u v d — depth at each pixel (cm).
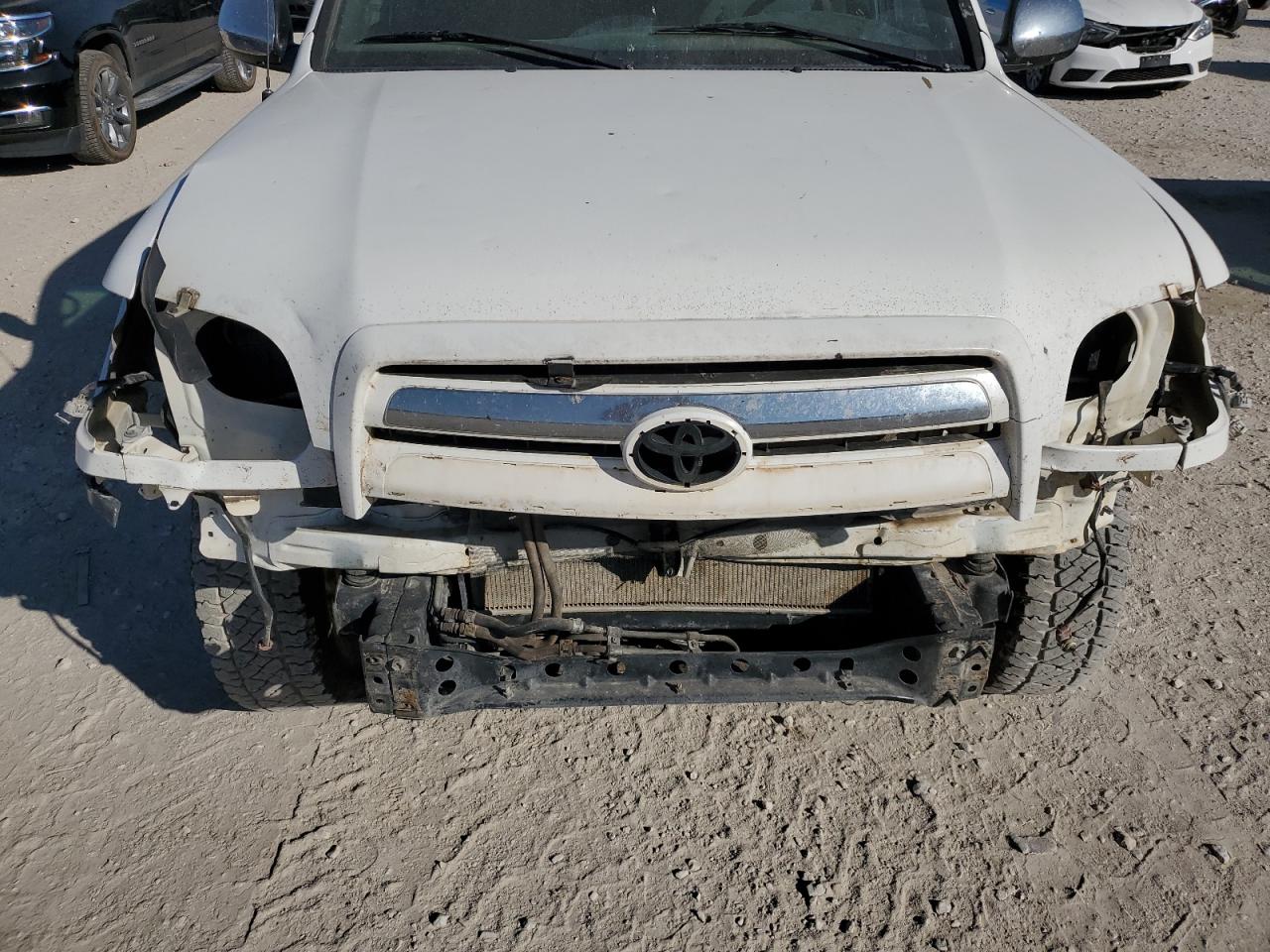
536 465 209
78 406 221
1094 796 285
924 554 242
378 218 223
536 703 238
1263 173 825
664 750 300
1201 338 231
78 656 331
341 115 271
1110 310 218
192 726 306
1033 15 323
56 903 254
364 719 309
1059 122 278
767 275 210
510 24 312
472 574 253
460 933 248
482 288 208
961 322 206
